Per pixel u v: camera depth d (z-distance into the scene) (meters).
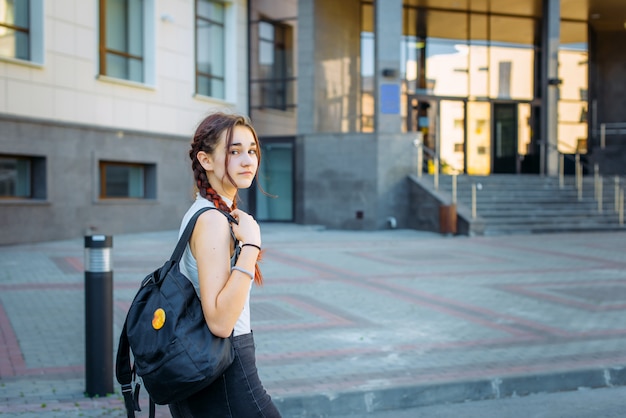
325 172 21.94
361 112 24.06
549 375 6.12
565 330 7.99
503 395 5.96
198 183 2.53
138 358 2.30
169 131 19.67
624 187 23.41
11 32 15.30
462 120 25.81
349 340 7.39
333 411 5.43
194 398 2.42
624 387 6.31
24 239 15.39
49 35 15.96
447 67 25.58
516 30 26.31
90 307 5.43
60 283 10.41
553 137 24.39
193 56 20.48
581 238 18.30
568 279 11.65
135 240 16.73
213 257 2.32
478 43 25.92
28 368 6.17
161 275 2.37
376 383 5.76
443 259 14.08
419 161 21.70
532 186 22.64
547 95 24.28
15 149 15.09
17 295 9.43
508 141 26.36
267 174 23.20
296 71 22.86
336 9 23.12
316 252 15.06
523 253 15.10
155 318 2.28
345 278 11.62
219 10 21.80
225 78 22.12
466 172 25.84
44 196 15.91
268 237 18.45
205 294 2.29
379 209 21.41
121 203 18.05
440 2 24.62
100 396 5.43
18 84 15.23
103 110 17.55
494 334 7.75
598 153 28.59
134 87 18.47
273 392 5.48
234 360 2.42
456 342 7.36
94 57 17.23
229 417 2.40
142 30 19.00
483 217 20.38
